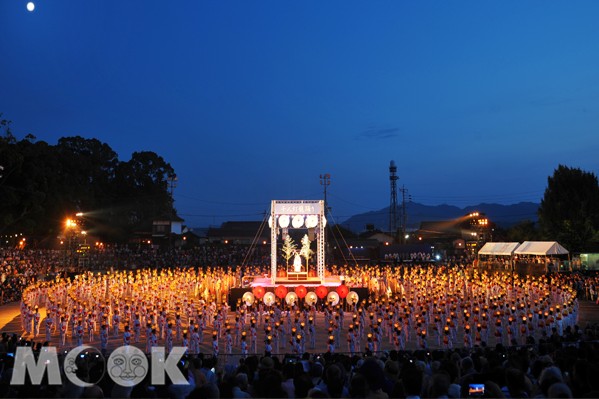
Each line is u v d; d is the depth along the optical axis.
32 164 64.00
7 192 59.38
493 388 8.16
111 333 35.62
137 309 35.28
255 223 119.75
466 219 116.00
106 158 109.81
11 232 66.38
